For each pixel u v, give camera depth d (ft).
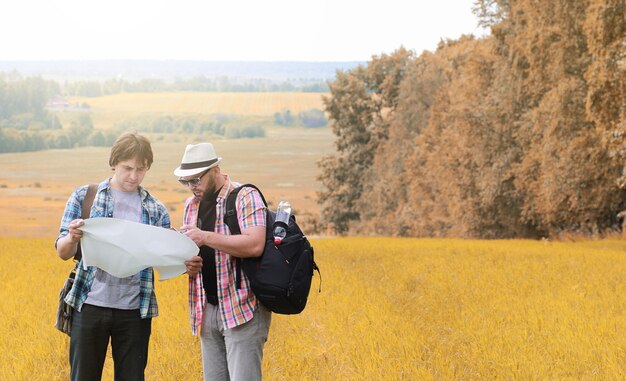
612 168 122.52
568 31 125.90
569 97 124.16
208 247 17.53
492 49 157.38
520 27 148.87
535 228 161.99
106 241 16.47
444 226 213.46
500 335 28.35
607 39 100.07
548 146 127.13
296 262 16.97
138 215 17.80
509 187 156.97
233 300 17.24
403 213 246.47
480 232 170.91
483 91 169.37
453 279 50.78
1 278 50.90
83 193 17.87
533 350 25.54
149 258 16.66
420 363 24.13
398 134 267.59
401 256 76.28
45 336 27.89
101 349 17.63
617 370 22.35
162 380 22.02
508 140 155.12
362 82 299.17
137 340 17.71
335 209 299.58
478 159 159.22
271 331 30.04
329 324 30.73
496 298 40.55
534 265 61.62
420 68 268.00
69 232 16.65
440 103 231.30
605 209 130.11
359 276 53.88
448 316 34.40
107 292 17.37
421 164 232.53
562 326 30.09
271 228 17.40
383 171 281.13
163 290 42.80
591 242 111.24
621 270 57.57
